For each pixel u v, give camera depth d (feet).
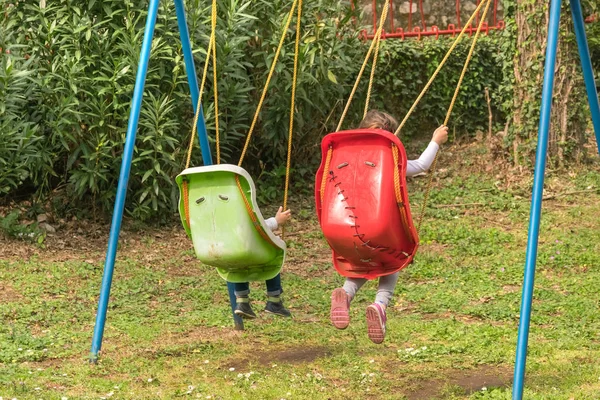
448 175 44.83
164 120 36.55
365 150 19.03
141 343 23.90
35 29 36.11
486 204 40.52
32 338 23.66
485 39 50.78
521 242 35.32
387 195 18.65
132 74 35.73
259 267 22.03
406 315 26.84
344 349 23.13
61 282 30.17
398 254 19.36
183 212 21.39
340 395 19.25
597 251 33.63
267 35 40.73
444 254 34.17
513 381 19.21
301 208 41.27
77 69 34.50
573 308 26.73
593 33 47.24
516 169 43.47
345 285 19.85
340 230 18.93
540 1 42.06
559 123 43.24
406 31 55.93
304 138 43.57
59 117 34.47
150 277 31.32
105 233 36.65
